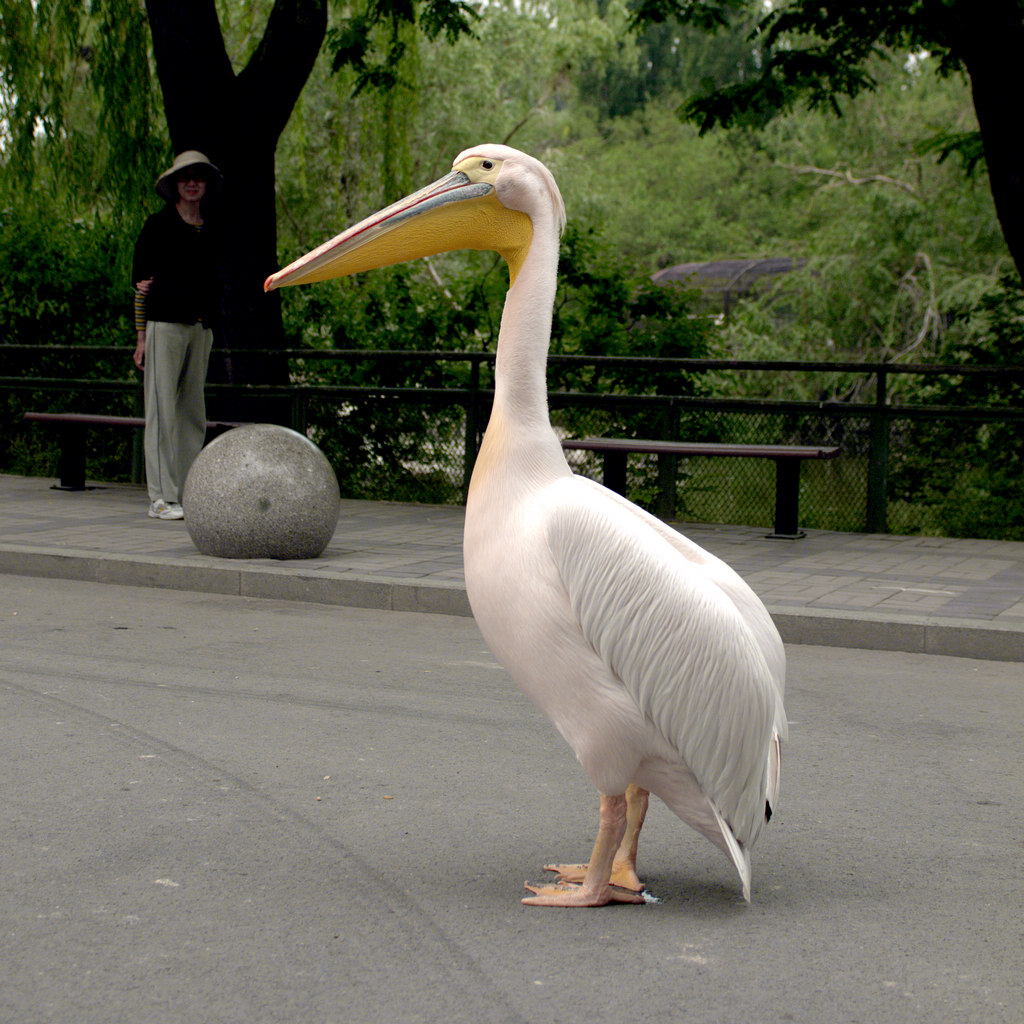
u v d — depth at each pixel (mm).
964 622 6496
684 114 13141
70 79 14266
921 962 2967
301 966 2875
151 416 9883
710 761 2965
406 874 3475
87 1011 2639
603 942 3047
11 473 13352
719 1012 2686
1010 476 10055
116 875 3400
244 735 4785
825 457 9281
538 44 29469
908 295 22719
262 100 11398
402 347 12664
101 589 7805
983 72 10047
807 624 6699
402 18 12508
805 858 3699
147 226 9727
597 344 12164
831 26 11867
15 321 13609
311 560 8164
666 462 10805
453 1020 2625
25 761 4379
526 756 4629
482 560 3191
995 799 4270
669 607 2941
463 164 3377
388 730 4918
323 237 16203
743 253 34594
